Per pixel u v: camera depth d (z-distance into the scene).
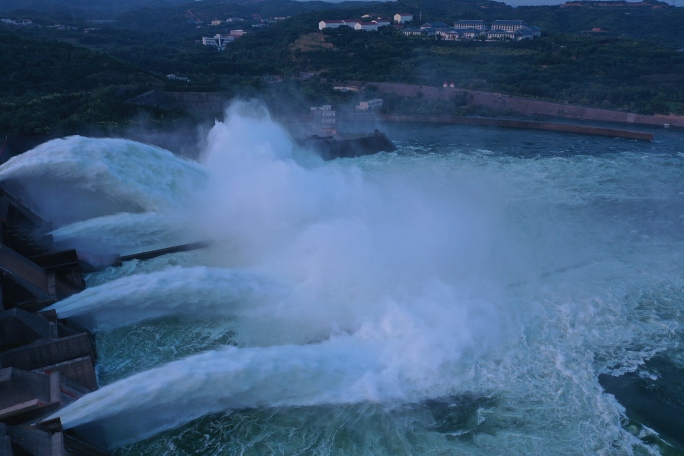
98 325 42.41
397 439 32.12
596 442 31.95
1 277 40.66
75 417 30.41
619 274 51.09
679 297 46.91
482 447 31.55
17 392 30.12
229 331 41.88
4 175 56.12
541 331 41.69
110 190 59.06
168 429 33.16
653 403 34.81
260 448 31.73
